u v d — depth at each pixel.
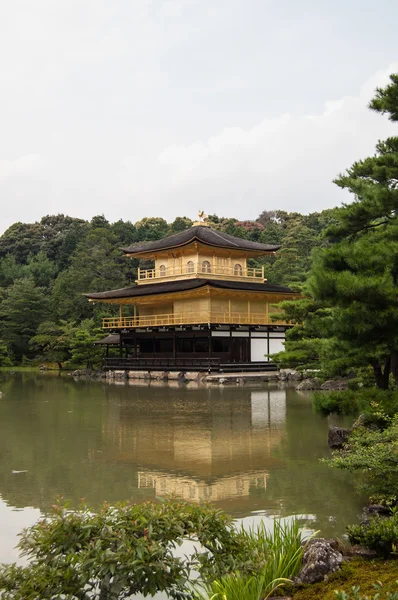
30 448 21.86
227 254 70.38
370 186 19.80
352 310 15.74
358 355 18.98
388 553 9.44
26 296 92.56
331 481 16.64
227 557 7.84
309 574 8.74
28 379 64.88
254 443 22.56
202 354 64.50
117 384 55.56
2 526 13.02
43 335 84.56
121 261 112.69
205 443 22.67
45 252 132.00
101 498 15.10
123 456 20.30
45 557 7.26
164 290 63.72
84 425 27.69
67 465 18.91
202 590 8.48
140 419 29.55
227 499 14.89
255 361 64.06
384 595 7.65
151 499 14.95
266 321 64.25
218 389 47.06
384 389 18.88
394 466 11.75
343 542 10.87
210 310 63.47
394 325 16.06
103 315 87.06
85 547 7.02
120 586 6.92
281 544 9.34
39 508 14.30
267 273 90.38
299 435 24.30
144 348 72.69
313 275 17.00
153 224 147.38
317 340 35.31
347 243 17.89
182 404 36.28
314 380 46.00
